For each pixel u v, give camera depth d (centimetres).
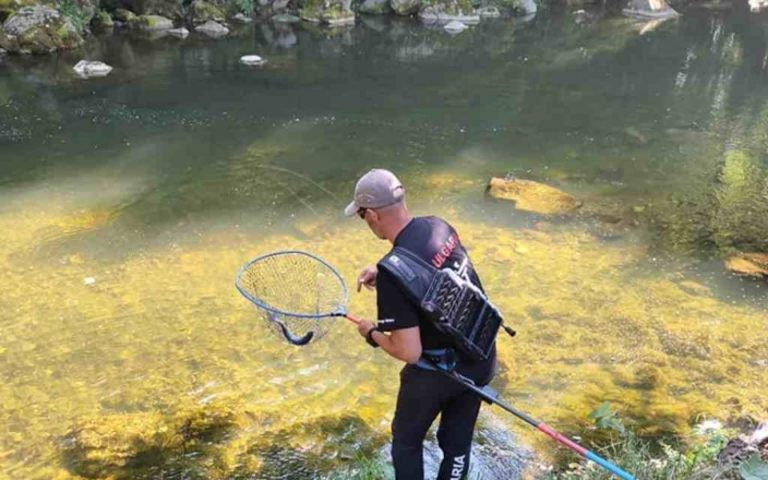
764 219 700
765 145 946
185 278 558
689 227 677
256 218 678
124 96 1079
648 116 1071
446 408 310
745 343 484
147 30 1483
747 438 366
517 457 373
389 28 1652
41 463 372
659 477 326
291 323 334
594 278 570
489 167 845
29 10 1291
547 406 416
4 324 492
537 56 1435
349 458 375
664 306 530
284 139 923
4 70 1180
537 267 584
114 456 376
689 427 397
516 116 1056
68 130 930
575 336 488
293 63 1306
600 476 331
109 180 771
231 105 1057
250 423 402
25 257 589
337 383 437
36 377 439
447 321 266
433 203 723
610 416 366
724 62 1423
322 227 657
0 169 794
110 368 448
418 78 1242
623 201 742
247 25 1603
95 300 524
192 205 707
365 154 878
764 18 1906
